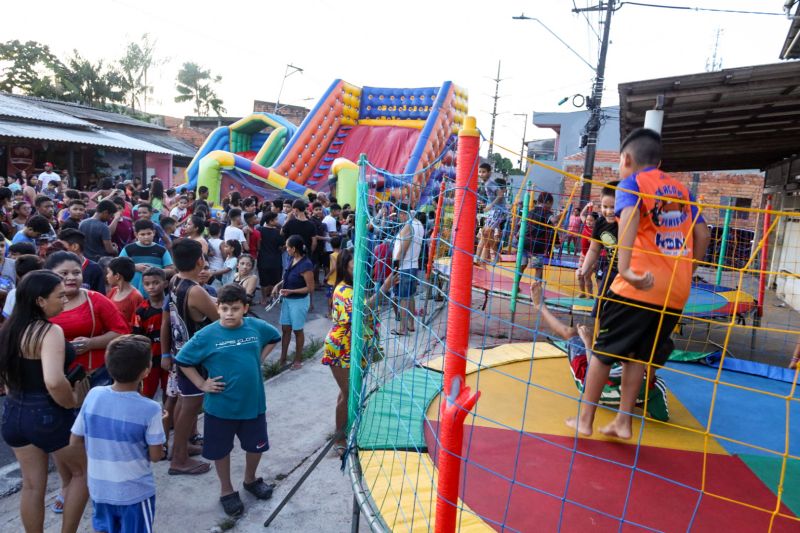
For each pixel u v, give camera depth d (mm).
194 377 3691
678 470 2852
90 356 3852
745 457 3043
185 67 52062
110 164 23766
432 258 5320
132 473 2932
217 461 3742
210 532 3568
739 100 6281
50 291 3037
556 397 3959
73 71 42344
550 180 28953
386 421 3518
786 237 11477
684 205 2799
